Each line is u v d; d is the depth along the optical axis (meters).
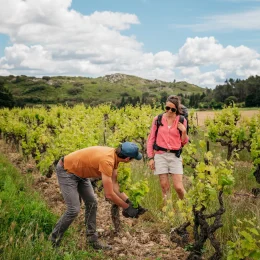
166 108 6.21
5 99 83.31
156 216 6.33
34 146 10.76
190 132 14.69
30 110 24.08
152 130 6.45
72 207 4.72
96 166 4.57
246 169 9.77
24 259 4.09
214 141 10.98
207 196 4.29
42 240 4.52
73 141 8.34
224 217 5.71
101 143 12.75
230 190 4.27
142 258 4.87
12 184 7.17
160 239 5.45
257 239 5.04
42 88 194.75
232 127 11.02
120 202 4.75
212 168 4.27
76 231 5.49
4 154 13.14
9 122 15.62
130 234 5.73
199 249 4.57
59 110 21.70
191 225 5.18
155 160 6.37
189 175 9.47
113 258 4.87
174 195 7.39
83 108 22.84
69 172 4.72
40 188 8.30
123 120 15.43
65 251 4.67
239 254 3.72
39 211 5.40
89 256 4.72
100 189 7.34
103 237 5.61
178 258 4.86
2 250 4.24
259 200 6.72
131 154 4.53
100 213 6.70
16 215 5.18
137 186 5.25
